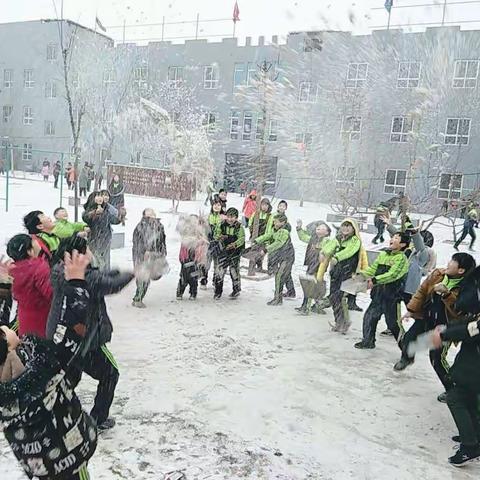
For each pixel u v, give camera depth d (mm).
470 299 3895
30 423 2131
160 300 7438
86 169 22875
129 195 26156
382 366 5367
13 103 42094
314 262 7441
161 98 30750
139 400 4246
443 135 26438
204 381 4707
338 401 4488
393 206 21734
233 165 32188
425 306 4477
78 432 2256
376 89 26281
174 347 5539
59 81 35500
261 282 9148
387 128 26375
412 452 3736
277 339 6023
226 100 32250
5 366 2143
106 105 27969
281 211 7711
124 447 3518
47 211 15969
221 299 7738
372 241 15148
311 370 5145
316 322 6797
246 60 31766
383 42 26047
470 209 14625
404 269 5473
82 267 2465
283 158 27172
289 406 4320
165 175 25547
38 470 2195
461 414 3594
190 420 3963
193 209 20141
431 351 4375
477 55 25750
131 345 5516
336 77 25922
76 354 2314
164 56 32625
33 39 40781
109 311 6727
